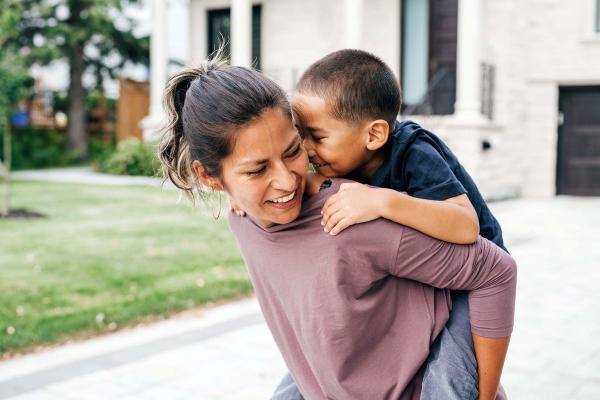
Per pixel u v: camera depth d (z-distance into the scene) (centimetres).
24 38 2203
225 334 485
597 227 964
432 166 142
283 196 130
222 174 132
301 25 1603
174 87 143
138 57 2389
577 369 412
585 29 1364
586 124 1406
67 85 2438
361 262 131
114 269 671
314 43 1588
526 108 1418
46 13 2123
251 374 408
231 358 436
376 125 140
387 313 139
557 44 1384
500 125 1305
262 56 1675
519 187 1405
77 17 2198
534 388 384
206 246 788
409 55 1464
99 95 2484
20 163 2064
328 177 147
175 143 146
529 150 1425
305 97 142
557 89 1405
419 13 1448
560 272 675
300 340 146
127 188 1368
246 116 124
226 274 655
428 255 132
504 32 1331
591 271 680
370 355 140
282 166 128
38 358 439
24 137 2178
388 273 134
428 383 138
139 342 469
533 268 694
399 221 129
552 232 918
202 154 130
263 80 130
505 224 990
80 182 1514
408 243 130
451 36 1420
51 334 477
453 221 132
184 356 440
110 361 432
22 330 483
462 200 140
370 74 139
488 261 137
